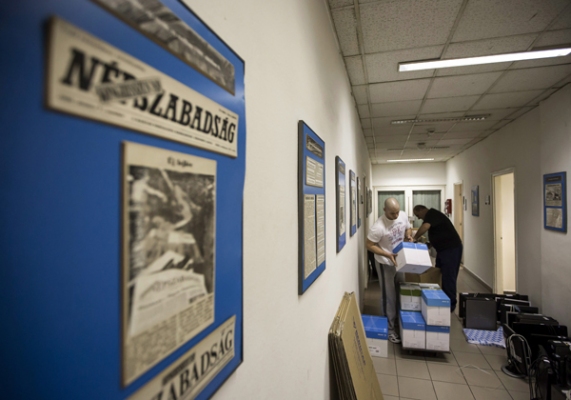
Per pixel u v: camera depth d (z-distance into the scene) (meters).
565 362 1.65
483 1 1.52
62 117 0.20
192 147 0.35
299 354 0.88
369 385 1.55
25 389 0.19
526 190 3.37
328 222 1.41
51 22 0.20
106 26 0.23
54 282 0.21
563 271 2.62
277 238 0.70
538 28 1.76
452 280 3.44
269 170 0.65
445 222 3.51
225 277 0.43
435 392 2.08
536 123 3.17
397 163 8.12
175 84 0.31
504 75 2.42
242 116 0.50
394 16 1.64
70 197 0.21
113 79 0.24
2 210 0.18
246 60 0.54
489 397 2.02
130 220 0.26
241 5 0.52
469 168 5.70
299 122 0.90
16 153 0.19
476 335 2.92
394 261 2.75
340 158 1.81
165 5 0.30
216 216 0.41
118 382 0.25
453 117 3.63
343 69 2.14
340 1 1.50
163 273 0.30
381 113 3.48
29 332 0.19
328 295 1.38
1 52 0.18
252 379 0.55
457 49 2.00
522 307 2.87
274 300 0.68
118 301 0.25
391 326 2.97
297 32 0.91
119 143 0.25
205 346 0.38
